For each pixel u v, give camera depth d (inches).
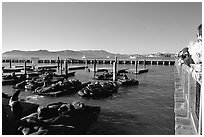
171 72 2006.6
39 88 855.7
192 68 219.8
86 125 454.3
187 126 230.8
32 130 354.6
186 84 318.3
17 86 959.0
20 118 428.1
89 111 513.3
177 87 481.4
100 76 1323.8
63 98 761.0
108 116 541.6
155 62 3467.0
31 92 862.5
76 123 424.8
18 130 358.0
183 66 387.9
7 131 354.6
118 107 639.8
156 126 472.1
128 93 877.2
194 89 216.1
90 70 1952.5
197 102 194.5
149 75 1690.5
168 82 1268.5
